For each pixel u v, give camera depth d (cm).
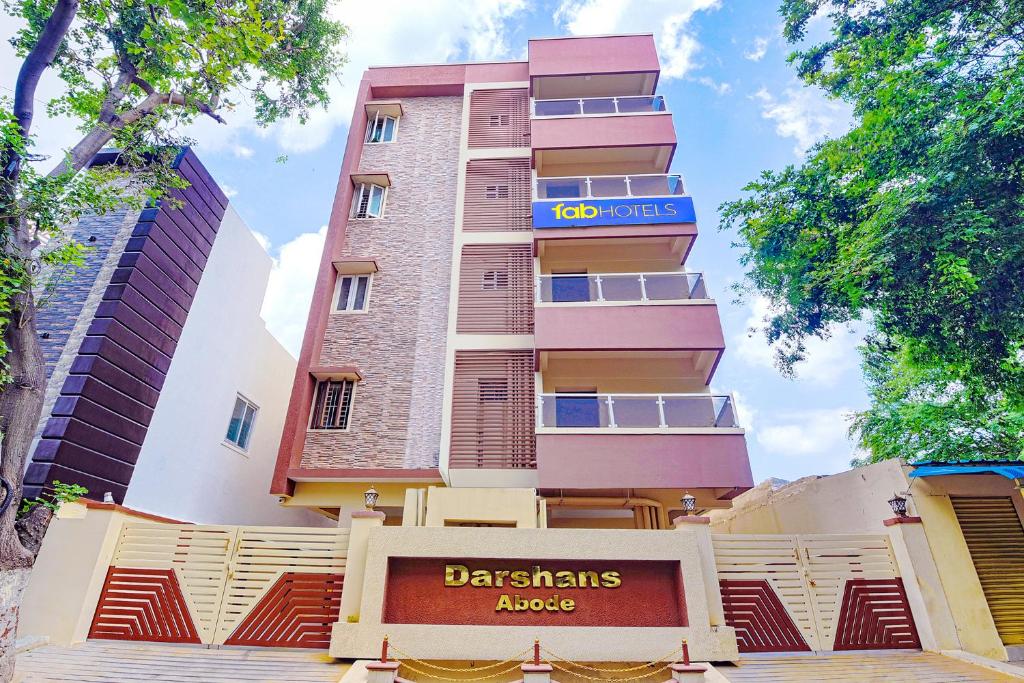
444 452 1105
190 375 1096
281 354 1517
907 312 1762
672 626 694
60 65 842
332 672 614
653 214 1316
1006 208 1612
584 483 952
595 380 1232
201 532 752
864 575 759
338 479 1094
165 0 696
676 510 1295
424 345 1279
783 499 1167
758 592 741
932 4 1859
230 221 1278
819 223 2061
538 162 1516
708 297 1166
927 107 1850
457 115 1684
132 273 948
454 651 658
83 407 829
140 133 805
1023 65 1617
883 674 634
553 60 1631
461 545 720
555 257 1405
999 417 1633
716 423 999
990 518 797
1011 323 1547
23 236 584
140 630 691
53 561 700
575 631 677
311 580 726
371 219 1477
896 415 1888
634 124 1483
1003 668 638
